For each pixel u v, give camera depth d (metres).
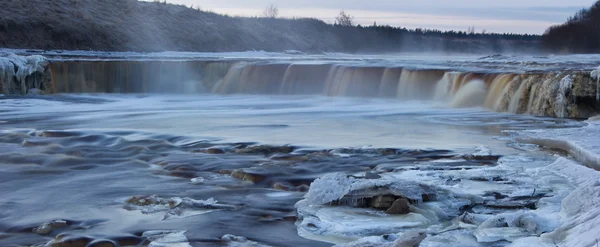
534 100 23.33
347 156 13.77
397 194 9.49
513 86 24.22
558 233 7.43
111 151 14.68
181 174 12.23
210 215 9.42
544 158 13.41
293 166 12.63
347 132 18.08
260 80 33.75
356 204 9.60
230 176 12.05
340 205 9.62
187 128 18.95
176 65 34.66
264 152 14.47
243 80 34.12
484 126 19.53
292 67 33.19
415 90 29.50
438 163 12.91
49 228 8.82
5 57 30.70
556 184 10.79
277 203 10.08
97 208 9.88
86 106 26.80
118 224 9.02
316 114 23.45
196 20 75.81
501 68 31.52
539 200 9.62
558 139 14.91
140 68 34.19
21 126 19.66
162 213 9.55
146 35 65.00
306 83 32.84
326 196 9.73
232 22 80.12
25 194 10.80
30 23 55.84
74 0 65.00
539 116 22.47
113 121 21.03
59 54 45.69
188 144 15.55
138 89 34.16
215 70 35.06
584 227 7.18
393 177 11.02
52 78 31.98
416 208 9.25
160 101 29.80
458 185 10.75
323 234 8.46
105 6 68.38
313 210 9.45
